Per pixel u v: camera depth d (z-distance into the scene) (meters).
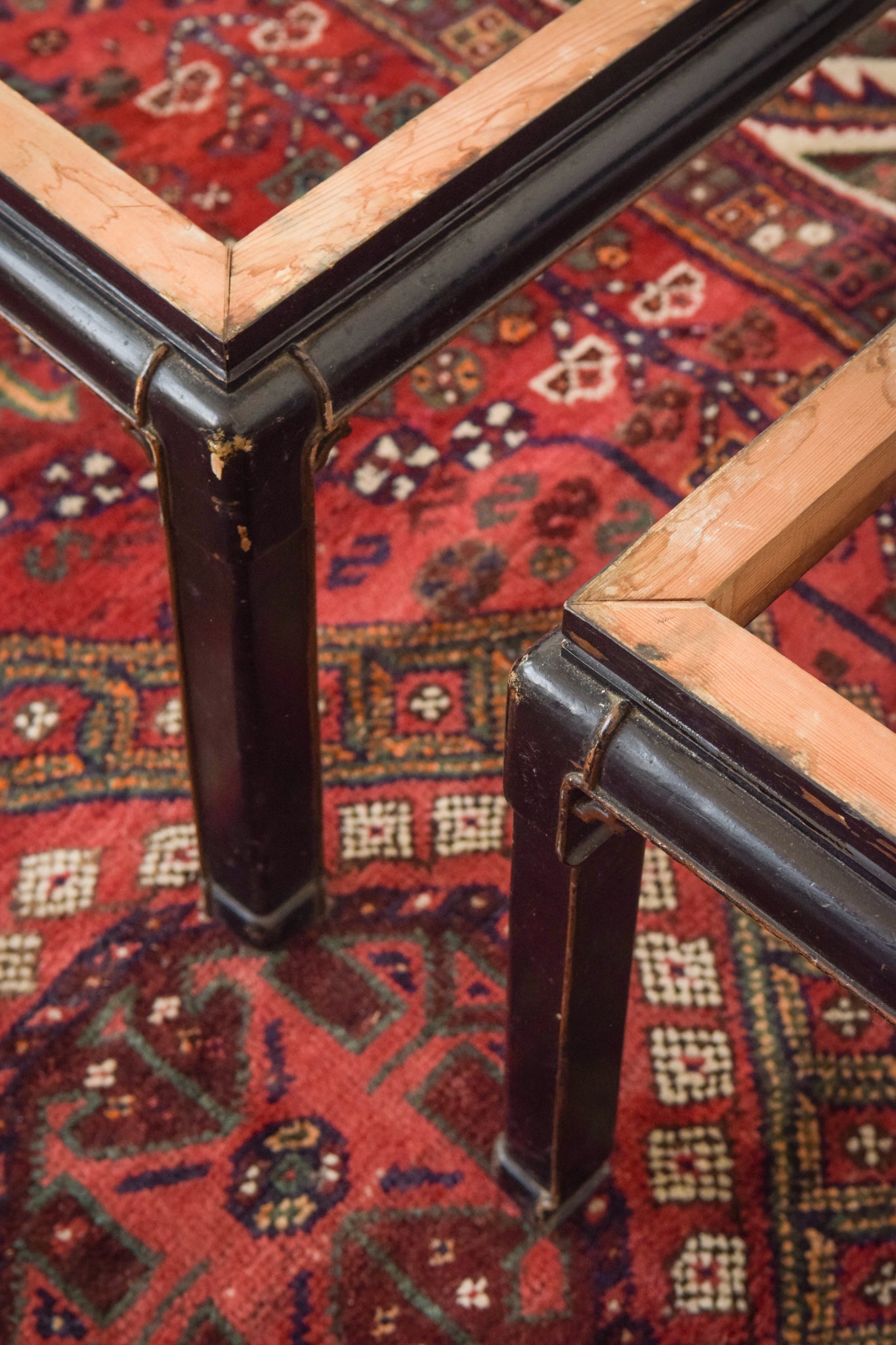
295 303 0.88
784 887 0.71
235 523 0.91
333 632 1.49
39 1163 1.18
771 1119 1.21
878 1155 1.19
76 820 1.37
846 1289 1.13
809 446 0.81
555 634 0.78
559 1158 1.09
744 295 1.75
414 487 1.59
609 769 0.76
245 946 1.31
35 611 1.50
